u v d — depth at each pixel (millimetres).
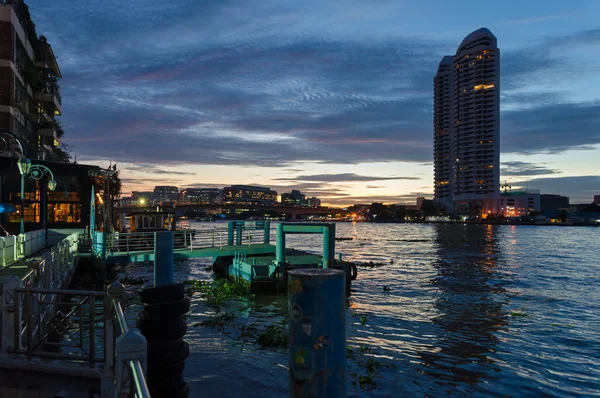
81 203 34438
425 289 27703
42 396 5586
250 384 10734
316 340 2770
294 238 126000
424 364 13203
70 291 6637
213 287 25391
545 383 11930
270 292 23250
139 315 6211
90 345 6645
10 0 45844
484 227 196250
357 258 51812
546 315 20266
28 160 20844
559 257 53156
